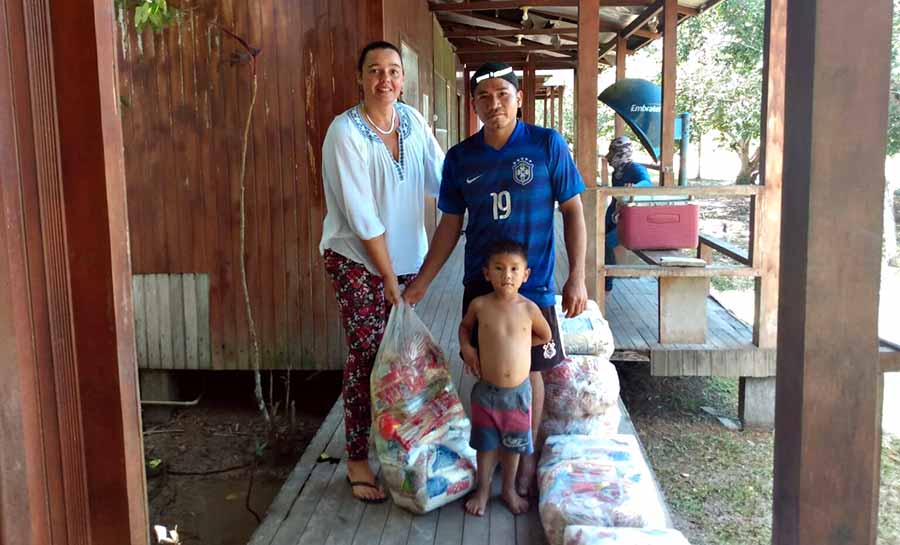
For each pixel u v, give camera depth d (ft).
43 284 3.90
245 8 14.82
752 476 13.91
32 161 3.81
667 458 14.82
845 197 4.90
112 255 4.00
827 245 4.94
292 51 14.89
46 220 3.88
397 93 8.25
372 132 8.18
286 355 15.88
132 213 15.75
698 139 52.85
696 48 45.93
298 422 16.11
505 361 7.95
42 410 3.93
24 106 3.76
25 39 3.74
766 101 14.79
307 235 15.49
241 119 15.20
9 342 3.68
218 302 15.88
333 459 9.96
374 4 14.64
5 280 3.65
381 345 8.48
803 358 5.05
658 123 24.47
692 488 13.41
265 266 15.67
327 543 7.94
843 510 5.17
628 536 6.68
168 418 16.63
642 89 24.52
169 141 15.43
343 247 8.44
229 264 15.71
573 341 10.49
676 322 15.84
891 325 22.11
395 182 8.41
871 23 4.78
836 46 4.79
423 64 22.53
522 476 8.84
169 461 14.55
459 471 8.52
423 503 8.23
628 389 19.22
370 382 8.55
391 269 8.23
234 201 15.53
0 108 3.64
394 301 8.31
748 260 15.56
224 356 15.99
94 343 4.05
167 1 14.73
